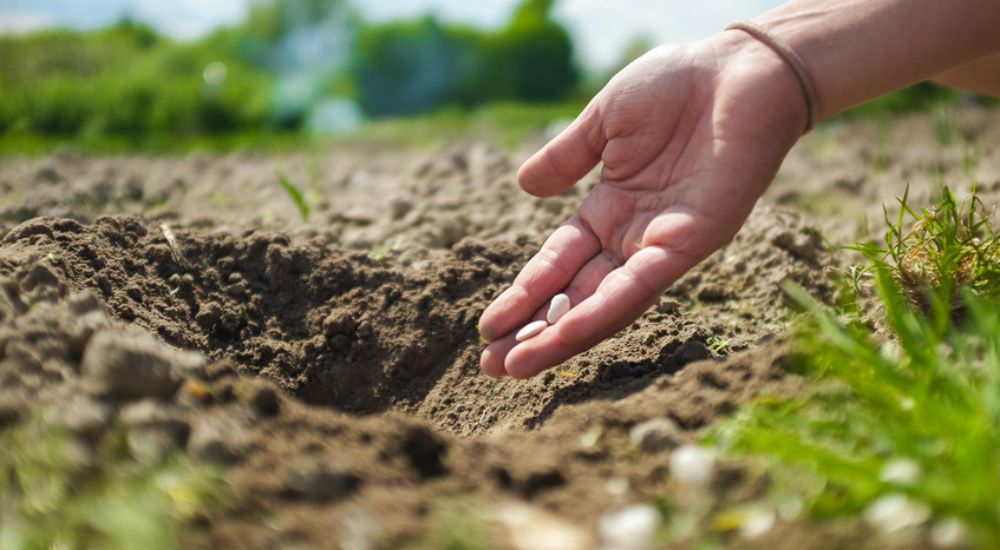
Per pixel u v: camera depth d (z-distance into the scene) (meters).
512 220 0.98
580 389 0.73
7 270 0.70
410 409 0.79
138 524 0.55
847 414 0.60
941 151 1.25
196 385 0.62
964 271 0.72
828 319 0.64
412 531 0.55
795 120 0.71
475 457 0.60
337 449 0.60
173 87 2.46
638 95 0.72
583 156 0.77
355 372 0.81
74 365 0.63
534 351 0.69
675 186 0.72
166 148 1.84
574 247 0.74
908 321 0.66
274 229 0.97
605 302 0.69
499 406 0.76
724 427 0.60
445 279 0.84
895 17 0.71
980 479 0.54
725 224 0.70
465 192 1.08
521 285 0.73
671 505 0.56
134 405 0.60
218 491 0.57
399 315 0.82
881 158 1.19
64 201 1.05
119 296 0.77
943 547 0.53
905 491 0.54
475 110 3.30
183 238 0.84
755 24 0.72
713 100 0.71
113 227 0.82
